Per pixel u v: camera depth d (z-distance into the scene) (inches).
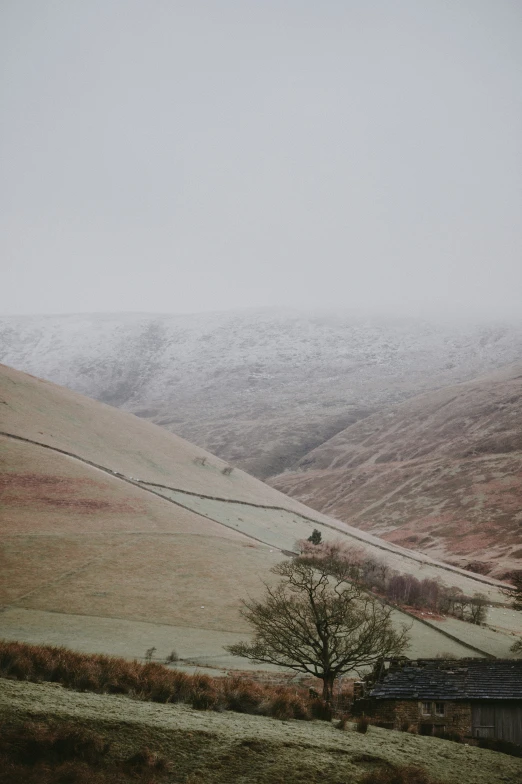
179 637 2503.7
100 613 2694.4
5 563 3073.3
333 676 1529.3
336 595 2881.4
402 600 3425.2
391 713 1270.9
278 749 772.6
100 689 899.4
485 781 814.5
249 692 994.1
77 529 3649.1
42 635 2340.1
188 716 832.9
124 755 697.6
